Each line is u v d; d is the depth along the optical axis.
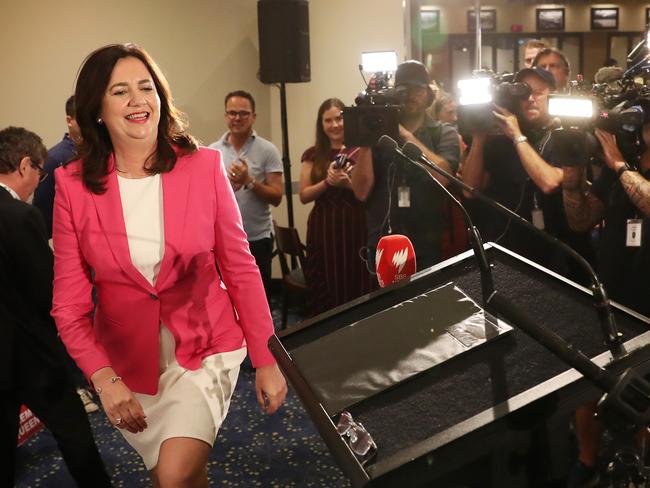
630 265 2.72
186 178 2.13
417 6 5.71
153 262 2.08
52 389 2.86
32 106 5.87
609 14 5.41
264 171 5.11
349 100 5.92
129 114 2.05
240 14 5.90
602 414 1.02
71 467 2.95
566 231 3.27
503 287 1.51
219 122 6.00
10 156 3.13
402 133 3.67
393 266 2.02
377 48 5.82
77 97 2.10
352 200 4.42
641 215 2.68
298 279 4.89
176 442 2.01
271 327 2.19
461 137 4.32
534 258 3.40
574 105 2.74
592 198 2.88
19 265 2.79
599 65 5.48
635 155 2.70
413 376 1.29
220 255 2.19
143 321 2.10
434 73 5.75
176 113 2.21
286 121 5.52
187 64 5.90
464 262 1.63
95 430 3.75
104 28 5.81
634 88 2.76
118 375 2.15
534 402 1.10
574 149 2.81
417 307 1.49
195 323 2.13
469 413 1.20
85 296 2.13
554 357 1.27
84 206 2.10
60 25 5.79
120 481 3.26
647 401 1.00
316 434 3.61
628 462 1.51
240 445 3.52
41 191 4.29
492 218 3.58
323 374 1.37
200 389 2.08
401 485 1.08
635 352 1.20
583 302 1.41
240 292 2.17
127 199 2.11
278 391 2.15
